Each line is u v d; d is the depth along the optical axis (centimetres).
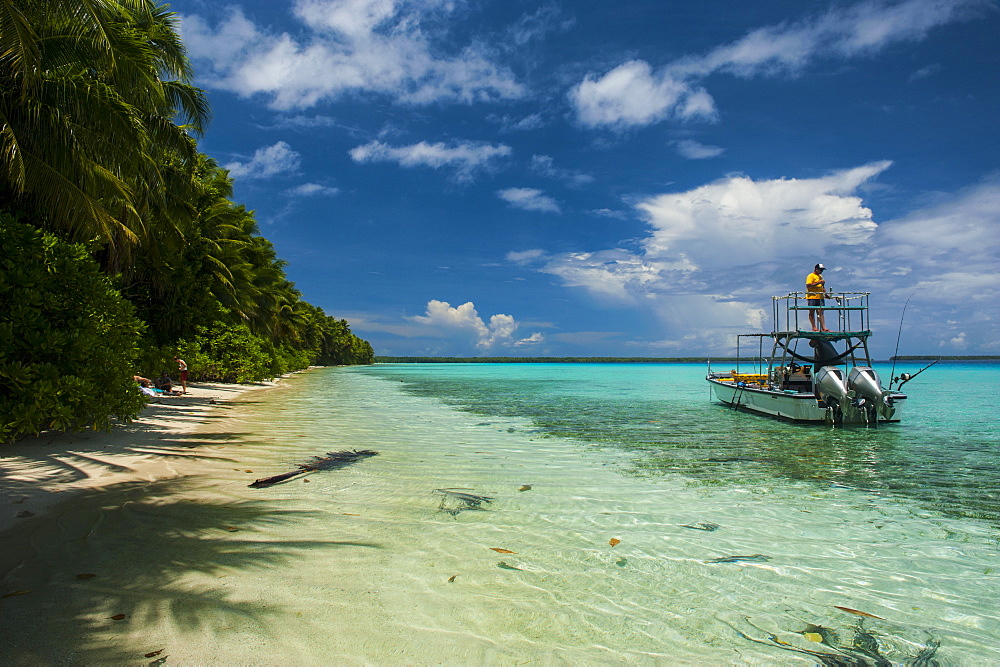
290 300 6281
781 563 411
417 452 873
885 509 577
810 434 1164
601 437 1097
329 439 999
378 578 355
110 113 1093
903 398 1253
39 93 1031
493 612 312
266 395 2288
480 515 517
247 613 296
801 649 283
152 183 1598
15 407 698
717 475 742
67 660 240
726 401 1812
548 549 427
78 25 1027
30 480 587
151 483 610
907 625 314
